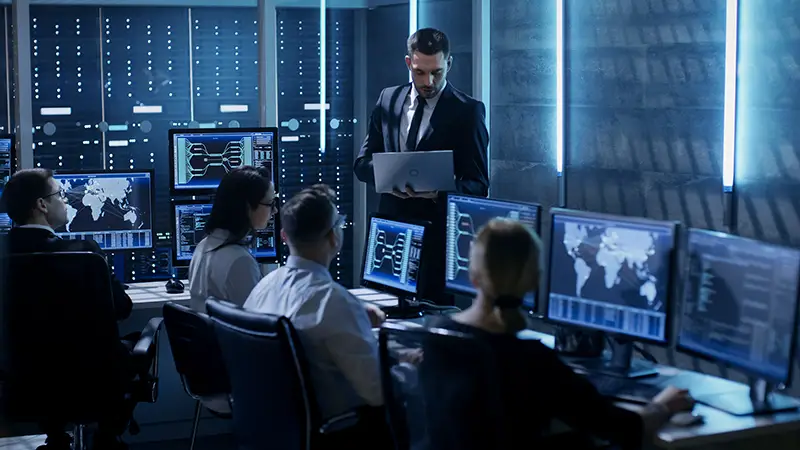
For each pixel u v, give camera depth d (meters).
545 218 5.61
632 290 3.27
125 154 5.59
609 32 5.01
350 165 6.02
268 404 3.04
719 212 4.41
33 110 5.43
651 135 4.79
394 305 4.41
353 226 6.07
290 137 5.89
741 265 2.98
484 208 3.98
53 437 4.04
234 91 5.70
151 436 4.98
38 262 3.62
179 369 3.81
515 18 5.74
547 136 5.57
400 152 4.48
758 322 2.92
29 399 3.75
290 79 5.84
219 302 3.14
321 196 3.23
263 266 5.39
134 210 4.98
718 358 3.06
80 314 3.68
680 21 4.57
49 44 5.41
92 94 5.50
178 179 5.02
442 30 6.04
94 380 3.75
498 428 2.51
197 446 4.91
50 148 5.48
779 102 4.08
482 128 4.70
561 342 3.54
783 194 4.09
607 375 3.28
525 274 2.64
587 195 5.26
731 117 4.29
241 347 3.06
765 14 4.12
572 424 2.59
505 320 2.65
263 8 5.52
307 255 3.23
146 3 5.50
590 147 5.21
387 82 5.95
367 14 5.91
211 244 3.87
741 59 4.25
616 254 3.31
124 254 5.09
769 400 3.04
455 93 4.74
